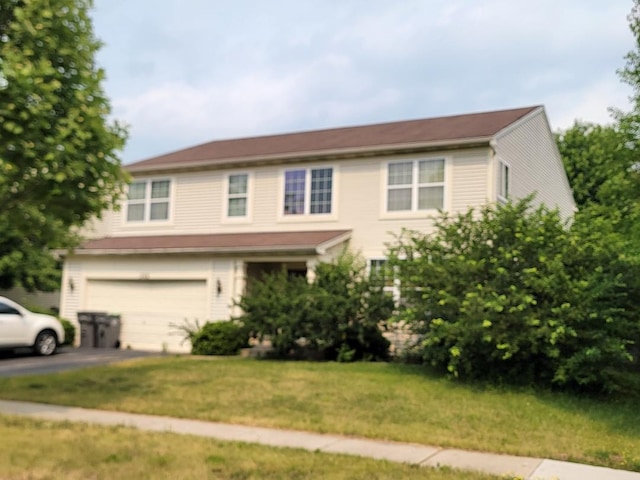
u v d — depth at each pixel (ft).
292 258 60.29
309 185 65.57
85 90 29.40
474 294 38.83
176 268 66.28
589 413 33.63
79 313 68.54
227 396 35.99
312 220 64.69
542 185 72.59
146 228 74.08
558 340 37.73
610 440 28.02
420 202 59.88
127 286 69.51
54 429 26.84
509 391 38.50
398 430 28.73
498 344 38.11
